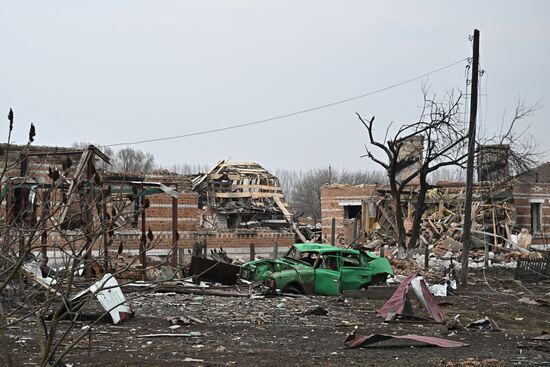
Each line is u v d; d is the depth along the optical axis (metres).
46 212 6.34
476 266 34.03
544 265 28.84
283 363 10.49
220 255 29.64
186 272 21.94
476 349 12.49
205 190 45.00
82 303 6.53
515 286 26.75
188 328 13.77
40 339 6.54
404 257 35.47
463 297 22.08
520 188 44.59
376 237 43.44
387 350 12.01
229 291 19.83
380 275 21.73
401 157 45.16
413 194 44.09
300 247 21.94
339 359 10.99
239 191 45.91
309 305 18.06
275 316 15.84
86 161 20.17
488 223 42.75
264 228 42.94
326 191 48.78
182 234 35.56
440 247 39.47
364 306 18.22
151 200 34.09
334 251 21.22
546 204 45.84
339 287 20.80
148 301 17.34
